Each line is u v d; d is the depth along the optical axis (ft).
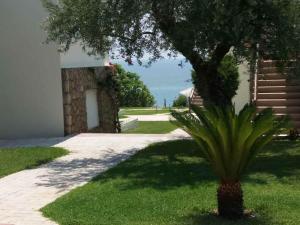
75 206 28.32
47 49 58.23
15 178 37.24
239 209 25.38
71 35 45.34
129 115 97.71
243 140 24.57
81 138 56.29
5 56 59.31
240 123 24.44
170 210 26.84
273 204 27.35
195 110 26.30
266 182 32.19
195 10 37.93
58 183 35.24
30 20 58.18
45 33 57.98
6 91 59.57
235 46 40.55
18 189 33.78
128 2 40.57
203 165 38.19
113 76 72.49
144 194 30.14
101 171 38.65
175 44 40.93
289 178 33.04
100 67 68.80
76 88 61.41
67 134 59.21
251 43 40.75
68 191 32.68
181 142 50.11
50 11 46.21
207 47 39.58
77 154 46.73
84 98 63.77
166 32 42.01
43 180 36.29
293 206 27.02
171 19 41.16
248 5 38.04
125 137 56.29
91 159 43.96
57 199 30.37
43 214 27.43
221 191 25.53
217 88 45.65
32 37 58.39
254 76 55.72
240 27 37.65
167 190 30.86
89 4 42.32
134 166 39.09
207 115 25.21
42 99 59.00
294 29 39.37
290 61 43.52
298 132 48.65
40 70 58.70
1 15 58.75
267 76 54.70
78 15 42.98
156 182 33.06
